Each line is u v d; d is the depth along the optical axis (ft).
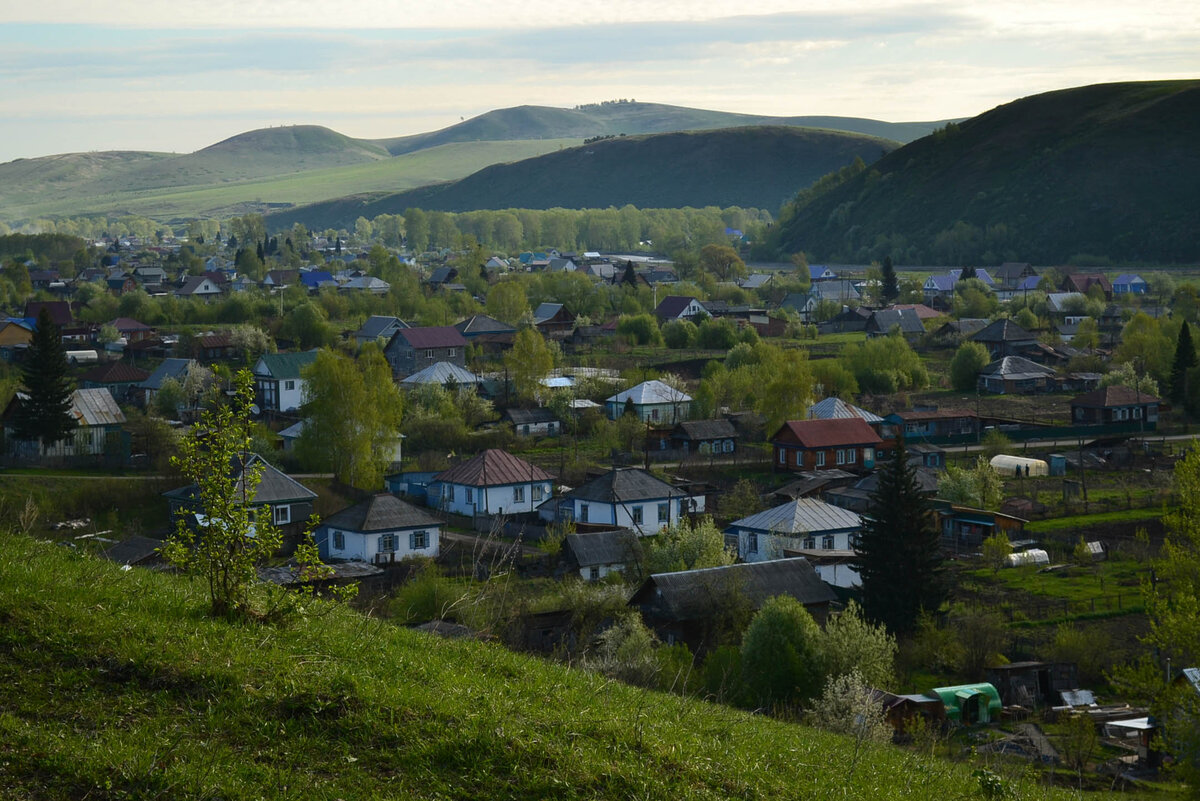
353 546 214.90
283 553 215.31
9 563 51.52
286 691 43.80
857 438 311.47
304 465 288.71
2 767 36.35
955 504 254.68
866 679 134.82
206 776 37.42
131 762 37.42
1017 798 58.39
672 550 196.34
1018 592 202.59
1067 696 153.38
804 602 163.53
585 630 143.02
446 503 268.62
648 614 158.71
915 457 317.83
